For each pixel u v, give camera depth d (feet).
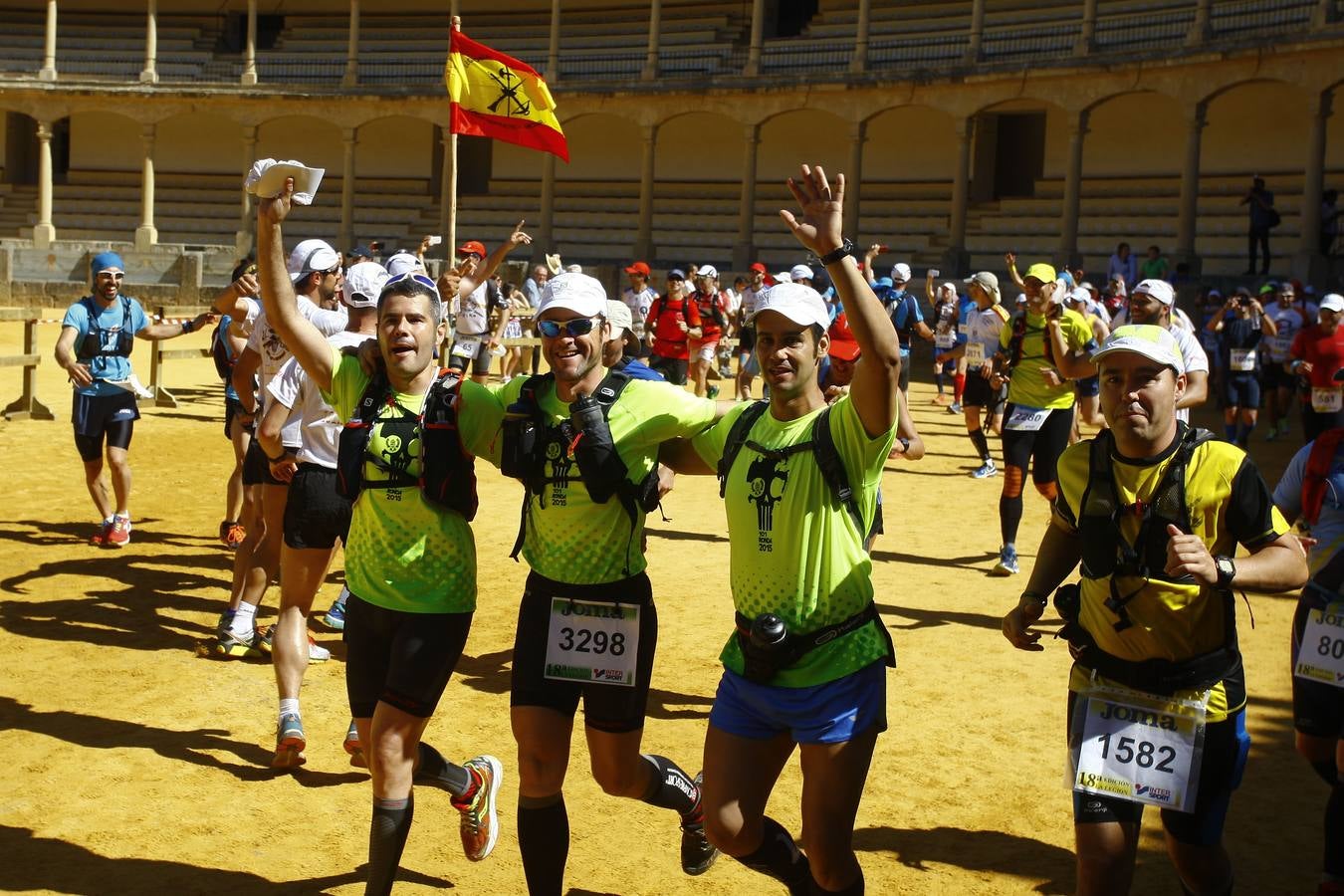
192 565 32.63
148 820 18.17
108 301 33.88
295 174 15.56
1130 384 13.20
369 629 15.64
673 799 16.02
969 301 78.79
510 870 17.11
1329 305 45.11
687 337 55.88
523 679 15.15
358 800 19.13
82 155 175.52
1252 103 120.47
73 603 28.71
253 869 16.83
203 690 23.59
